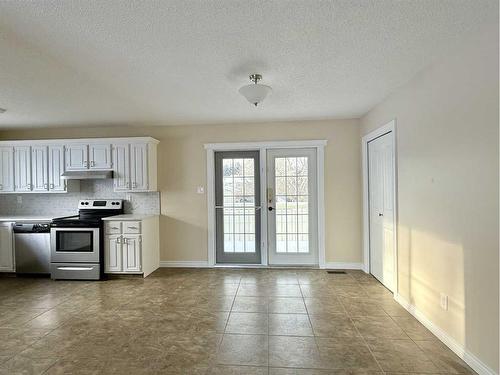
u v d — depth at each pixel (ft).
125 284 12.81
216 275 13.93
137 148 14.52
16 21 5.97
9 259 14.03
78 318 9.41
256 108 12.52
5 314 9.75
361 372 6.58
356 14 5.88
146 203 15.57
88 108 12.20
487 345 6.26
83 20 5.97
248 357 7.19
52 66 8.15
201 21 6.07
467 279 6.84
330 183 14.76
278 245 15.33
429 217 8.38
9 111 12.50
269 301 10.69
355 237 14.67
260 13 5.82
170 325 8.87
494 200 6.01
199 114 13.34
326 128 14.74
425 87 8.50
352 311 9.80
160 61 7.92
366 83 9.71
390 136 11.14
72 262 13.51
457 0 5.46
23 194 16.06
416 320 9.11
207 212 15.34
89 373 6.59
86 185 15.78
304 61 8.02
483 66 6.24
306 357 7.18
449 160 7.43
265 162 15.21
